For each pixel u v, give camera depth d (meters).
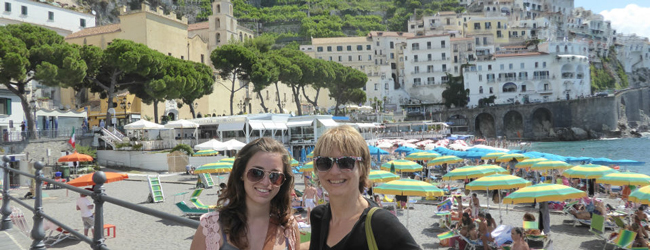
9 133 39.28
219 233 3.03
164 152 40.91
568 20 180.88
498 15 161.75
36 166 7.98
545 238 13.78
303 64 80.38
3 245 8.57
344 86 96.06
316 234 3.04
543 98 125.12
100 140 45.53
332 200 2.93
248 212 3.22
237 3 185.12
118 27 75.50
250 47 82.38
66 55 41.25
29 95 53.50
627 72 182.12
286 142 54.12
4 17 67.19
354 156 2.88
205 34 98.44
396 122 93.94
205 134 55.97
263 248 3.16
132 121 61.00
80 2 102.75
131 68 45.72
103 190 4.71
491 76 126.00
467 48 132.50
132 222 16.88
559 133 113.00
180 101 69.19
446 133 85.06
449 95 127.38
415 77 133.50
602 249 13.99
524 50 136.62
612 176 19.22
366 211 2.71
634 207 19.25
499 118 116.62
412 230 16.88
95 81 47.12
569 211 17.70
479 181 16.98
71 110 54.56
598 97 111.06
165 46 76.25
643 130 126.19
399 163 24.88
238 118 49.00
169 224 16.44
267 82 66.38
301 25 176.38
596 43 170.50
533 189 14.41
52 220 6.85
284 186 3.33
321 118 53.56
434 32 149.50
